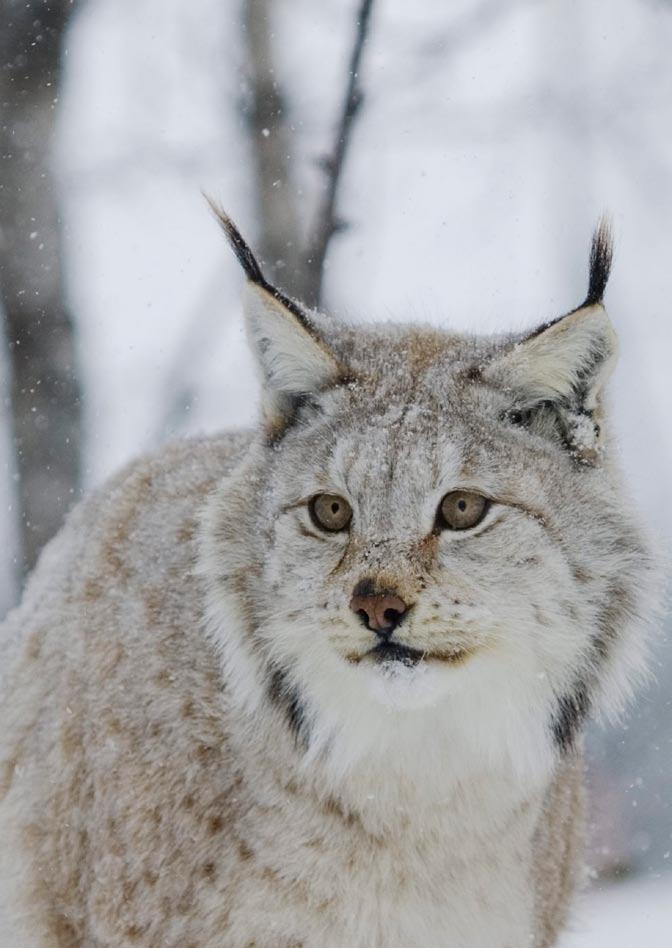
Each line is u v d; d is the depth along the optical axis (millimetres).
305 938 9852
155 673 10188
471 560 9617
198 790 9930
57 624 11070
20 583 17188
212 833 9875
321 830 9805
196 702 10039
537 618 9750
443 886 9898
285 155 18344
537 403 10180
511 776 9945
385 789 9797
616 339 10008
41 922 10609
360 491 9703
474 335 11094
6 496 17656
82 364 17844
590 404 10094
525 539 9734
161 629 10312
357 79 16781
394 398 10055
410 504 9641
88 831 10258
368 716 9766
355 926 9844
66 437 17406
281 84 18578
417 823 9828
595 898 16016
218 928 9828
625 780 18125
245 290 10352
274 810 9820
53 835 10516
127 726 10164
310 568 9758
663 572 10305
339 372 10266
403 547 9547
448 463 9742
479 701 9766
